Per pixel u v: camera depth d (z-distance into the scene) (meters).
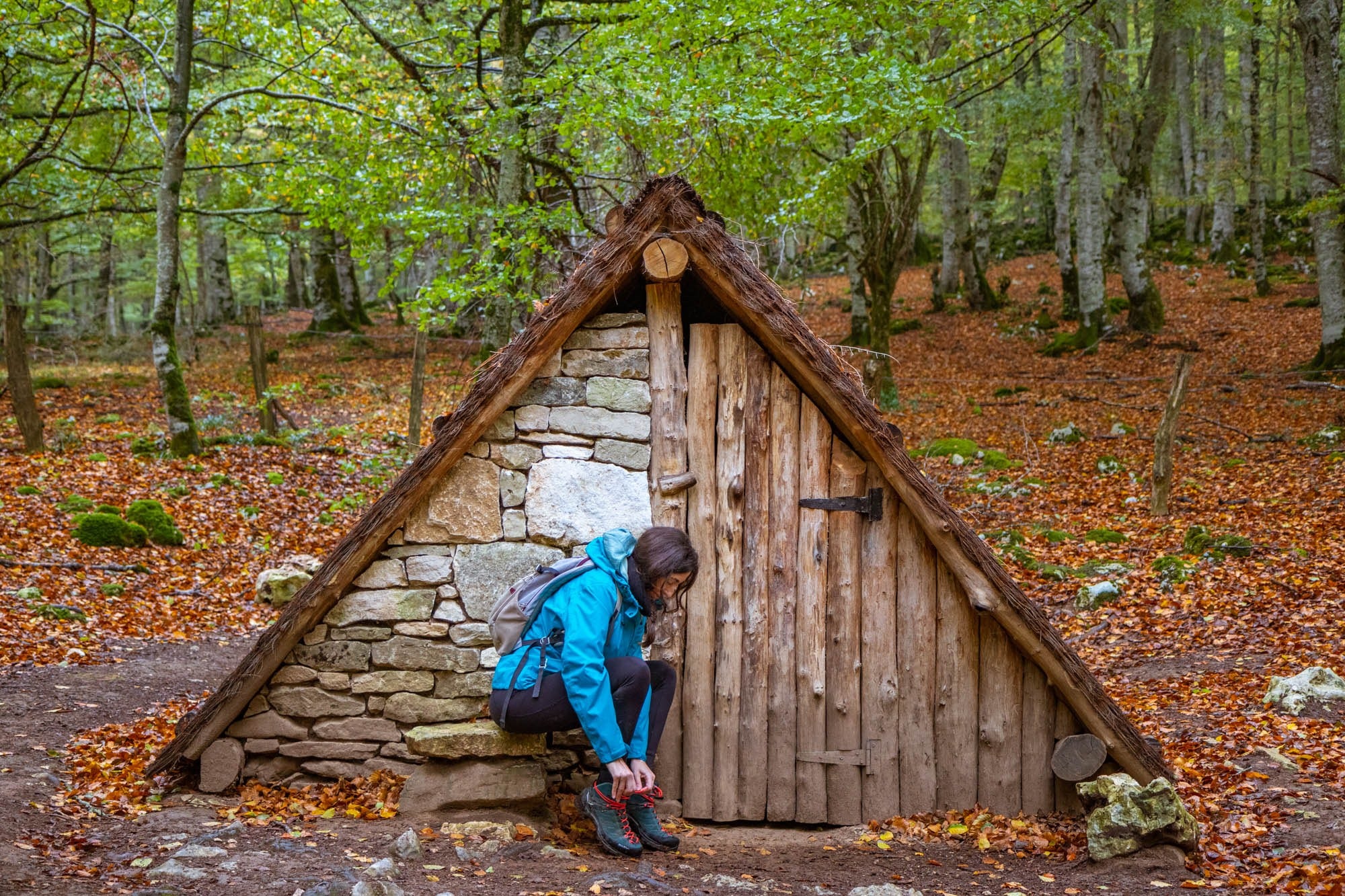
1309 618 7.41
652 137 10.09
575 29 12.75
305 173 12.36
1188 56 26.88
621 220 4.08
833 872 3.62
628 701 3.61
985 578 4.01
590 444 4.18
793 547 4.25
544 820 4.02
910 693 4.22
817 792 4.22
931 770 4.21
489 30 12.63
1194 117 28.66
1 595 7.64
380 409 17.89
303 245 29.00
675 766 4.25
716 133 9.95
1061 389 19.73
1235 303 25.30
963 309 28.56
